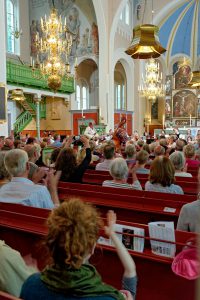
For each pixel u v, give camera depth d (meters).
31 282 1.31
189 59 30.61
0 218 2.96
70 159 4.44
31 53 24.81
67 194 3.96
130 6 27.23
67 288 1.20
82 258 1.28
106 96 23.14
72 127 24.66
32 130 24.23
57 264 1.27
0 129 13.20
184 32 29.73
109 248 2.38
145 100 30.36
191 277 1.96
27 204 3.01
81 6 23.27
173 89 31.23
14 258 1.77
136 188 4.07
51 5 24.02
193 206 2.49
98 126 21.23
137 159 5.29
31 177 3.94
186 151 6.53
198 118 30.31
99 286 1.24
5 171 3.55
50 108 25.70
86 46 23.75
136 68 28.25
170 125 30.70
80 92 27.50
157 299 2.28
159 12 26.66
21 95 18.81
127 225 2.49
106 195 3.59
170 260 2.21
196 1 27.30
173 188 3.65
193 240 2.20
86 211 1.36
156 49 10.43
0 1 13.31
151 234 2.32
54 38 14.38
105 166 5.86
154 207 3.29
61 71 15.36
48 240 1.30
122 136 10.44
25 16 24.48
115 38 24.81
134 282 1.72
